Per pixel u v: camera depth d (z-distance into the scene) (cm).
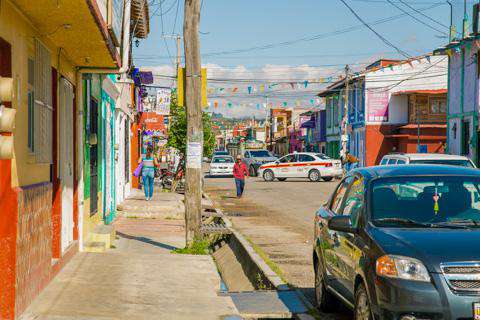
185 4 1234
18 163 673
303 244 1397
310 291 922
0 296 632
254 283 1095
